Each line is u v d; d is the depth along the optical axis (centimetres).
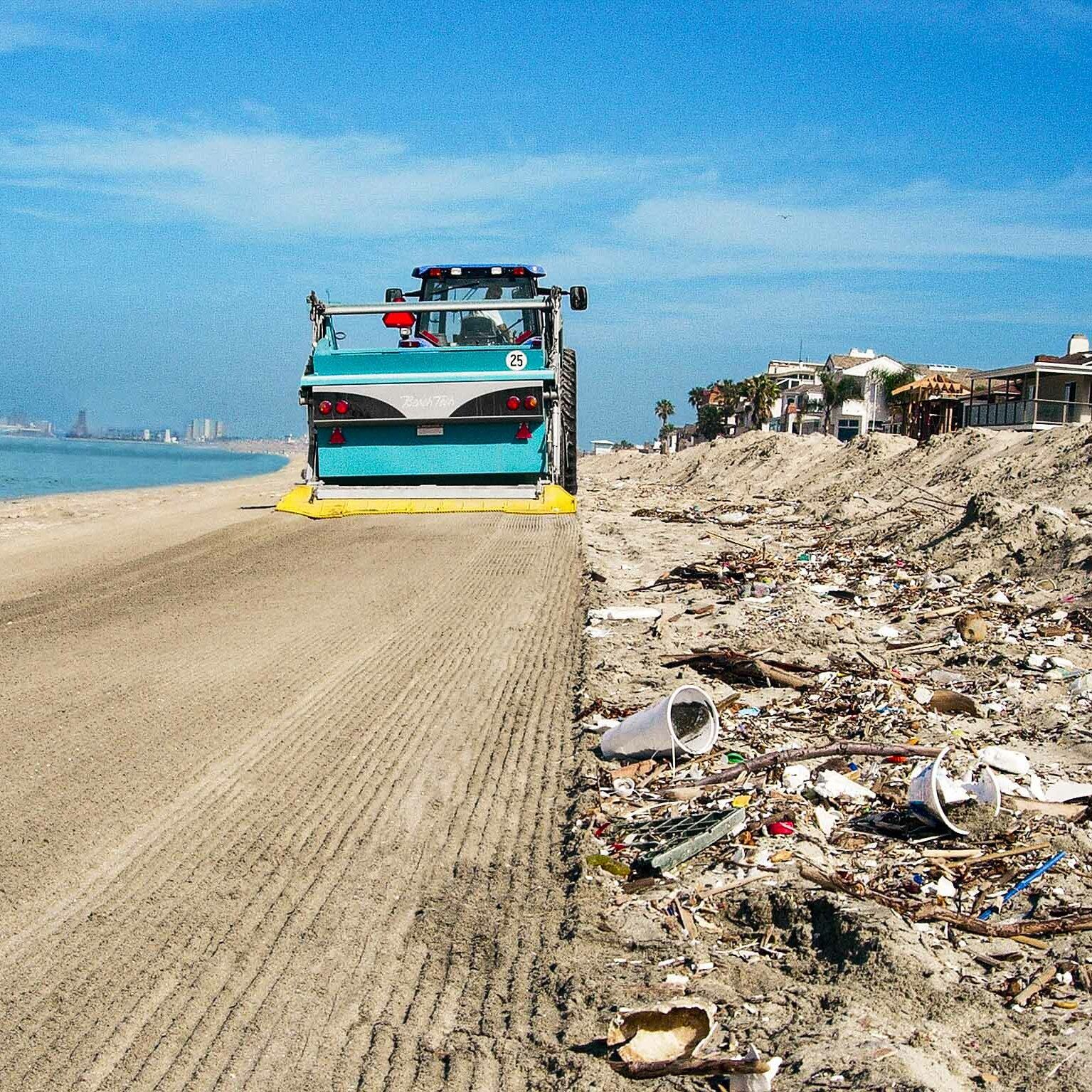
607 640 1088
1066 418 4619
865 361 9431
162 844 599
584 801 652
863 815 633
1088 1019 414
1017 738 770
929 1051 389
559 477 2030
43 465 6525
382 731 798
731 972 461
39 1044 416
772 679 919
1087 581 1239
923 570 1477
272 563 1599
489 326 2064
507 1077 395
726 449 4238
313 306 1988
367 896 539
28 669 991
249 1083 393
